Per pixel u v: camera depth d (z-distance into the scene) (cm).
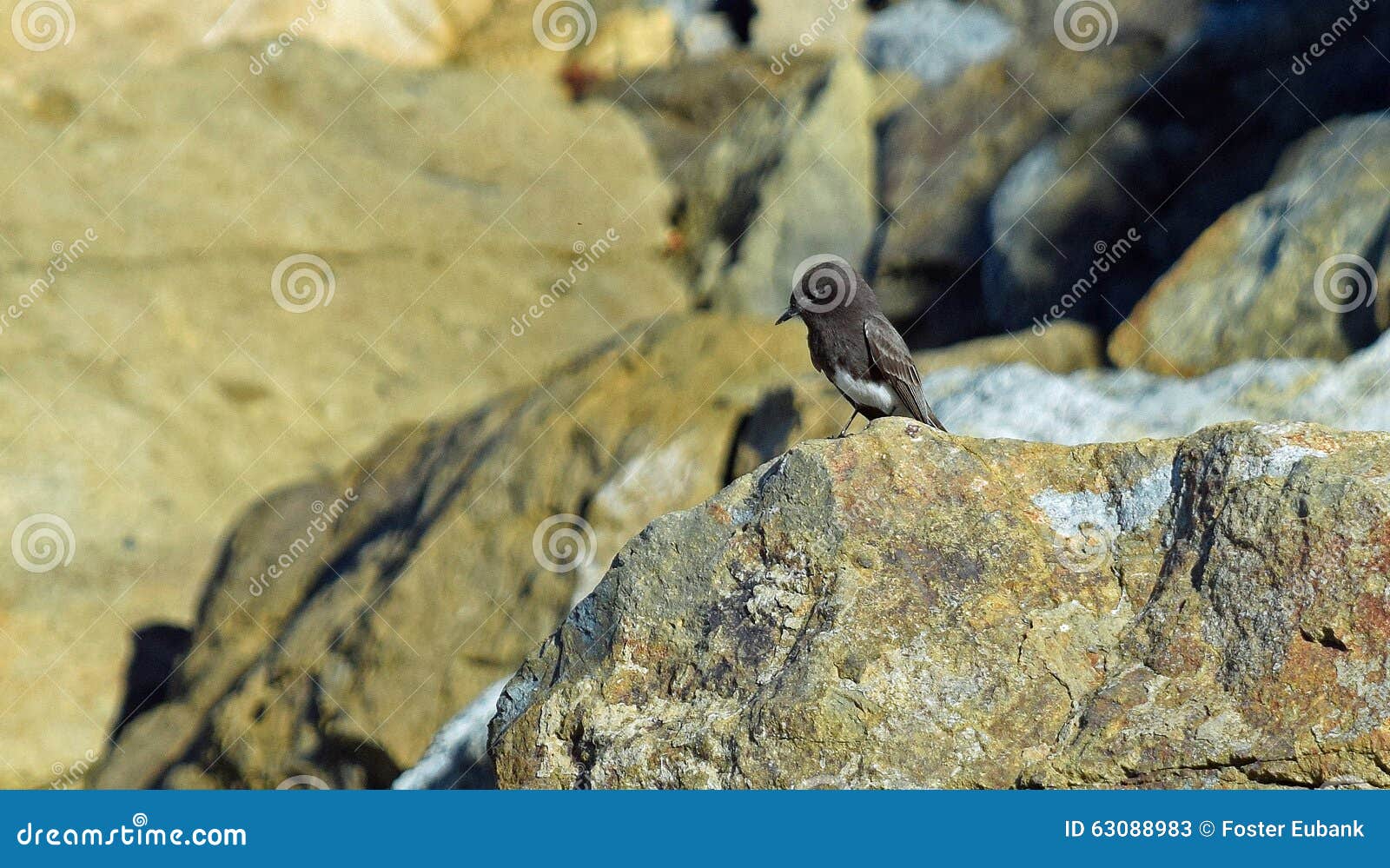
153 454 1812
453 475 1506
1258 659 578
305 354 1931
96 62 2141
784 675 621
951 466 671
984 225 1834
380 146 2091
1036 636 617
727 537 677
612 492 1357
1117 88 1847
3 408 1755
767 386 1417
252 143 2003
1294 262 1296
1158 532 643
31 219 1852
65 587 1727
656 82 2408
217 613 1633
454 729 1180
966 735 594
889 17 2358
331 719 1331
